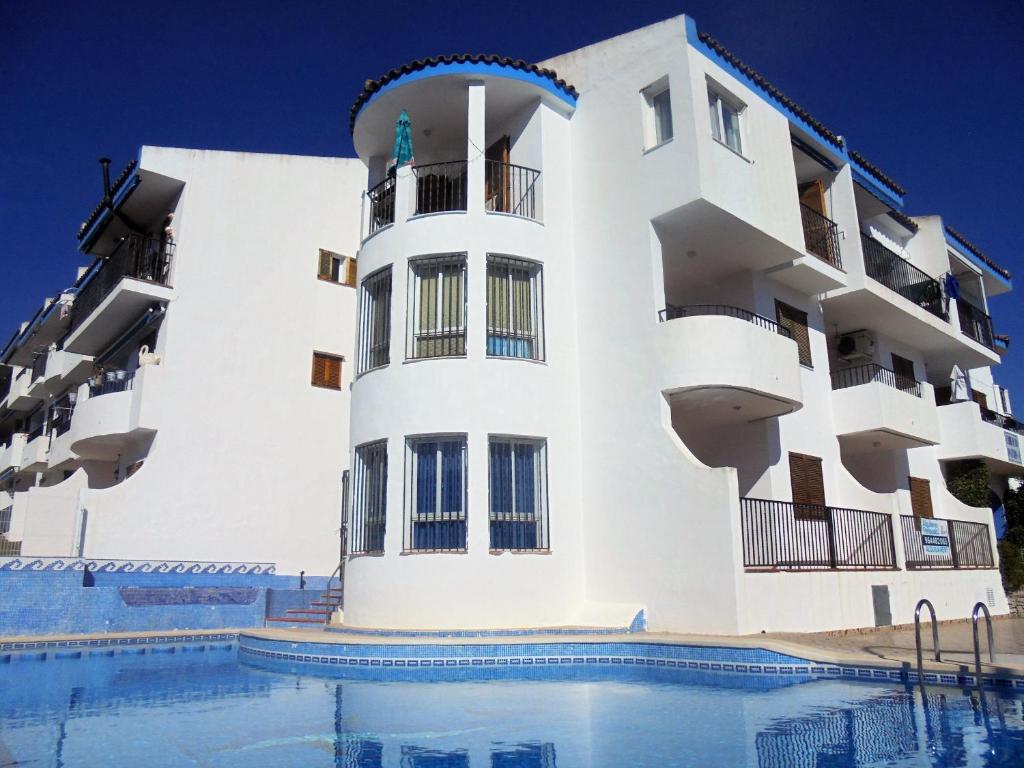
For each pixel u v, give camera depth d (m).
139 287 20.83
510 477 14.34
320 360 23.14
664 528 13.55
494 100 16.55
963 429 22.36
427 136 17.61
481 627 13.30
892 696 8.80
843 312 20.00
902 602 16.30
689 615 12.91
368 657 11.90
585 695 9.34
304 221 23.66
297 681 10.63
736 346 13.98
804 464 17.19
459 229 15.10
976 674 9.14
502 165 16.05
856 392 18.23
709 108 15.10
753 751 6.48
